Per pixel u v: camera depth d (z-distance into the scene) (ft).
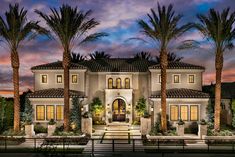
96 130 121.49
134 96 137.28
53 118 119.24
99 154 85.40
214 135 102.01
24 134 104.58
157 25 105.40
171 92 122.72
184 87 130.31
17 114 107.86
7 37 106.01
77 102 118.01
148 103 134.10
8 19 105.40
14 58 107.86
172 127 114.52
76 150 89.56
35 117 119.44
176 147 94.22
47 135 107.04
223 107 137.90
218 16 104.63
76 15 105.70
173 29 105.19
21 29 106.52
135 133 116.57
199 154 84.79
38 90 131.34
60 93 121.60
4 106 118.42
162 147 94.38
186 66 129.59
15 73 108.47
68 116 107.76
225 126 125.80
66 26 104.58
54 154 84.43
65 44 107.14
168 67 128.67
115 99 134.82
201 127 103.09
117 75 137.39
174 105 117.80
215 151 87.45
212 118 116.57
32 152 87.04
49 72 131.64
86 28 107.34
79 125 117.60
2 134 104.88
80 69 128.67
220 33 104.22
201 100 116.98
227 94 137.69
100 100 137.08
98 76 137.90
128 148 93.25
